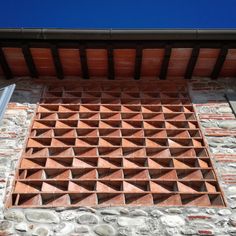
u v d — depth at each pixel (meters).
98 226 3.62
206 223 3.68
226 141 4.62
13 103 5.12
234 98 5.20
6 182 4.03
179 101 5.30
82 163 4.34
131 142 4.67
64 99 5.31
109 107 5.20
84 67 5.33
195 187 4.15
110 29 4.77
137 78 5.58
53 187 4.05
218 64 5.27
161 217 3.71
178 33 4.79
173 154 4.57
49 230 3.58
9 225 3.61
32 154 4.44
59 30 4.79
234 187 4.05
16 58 5.24
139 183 4.13
